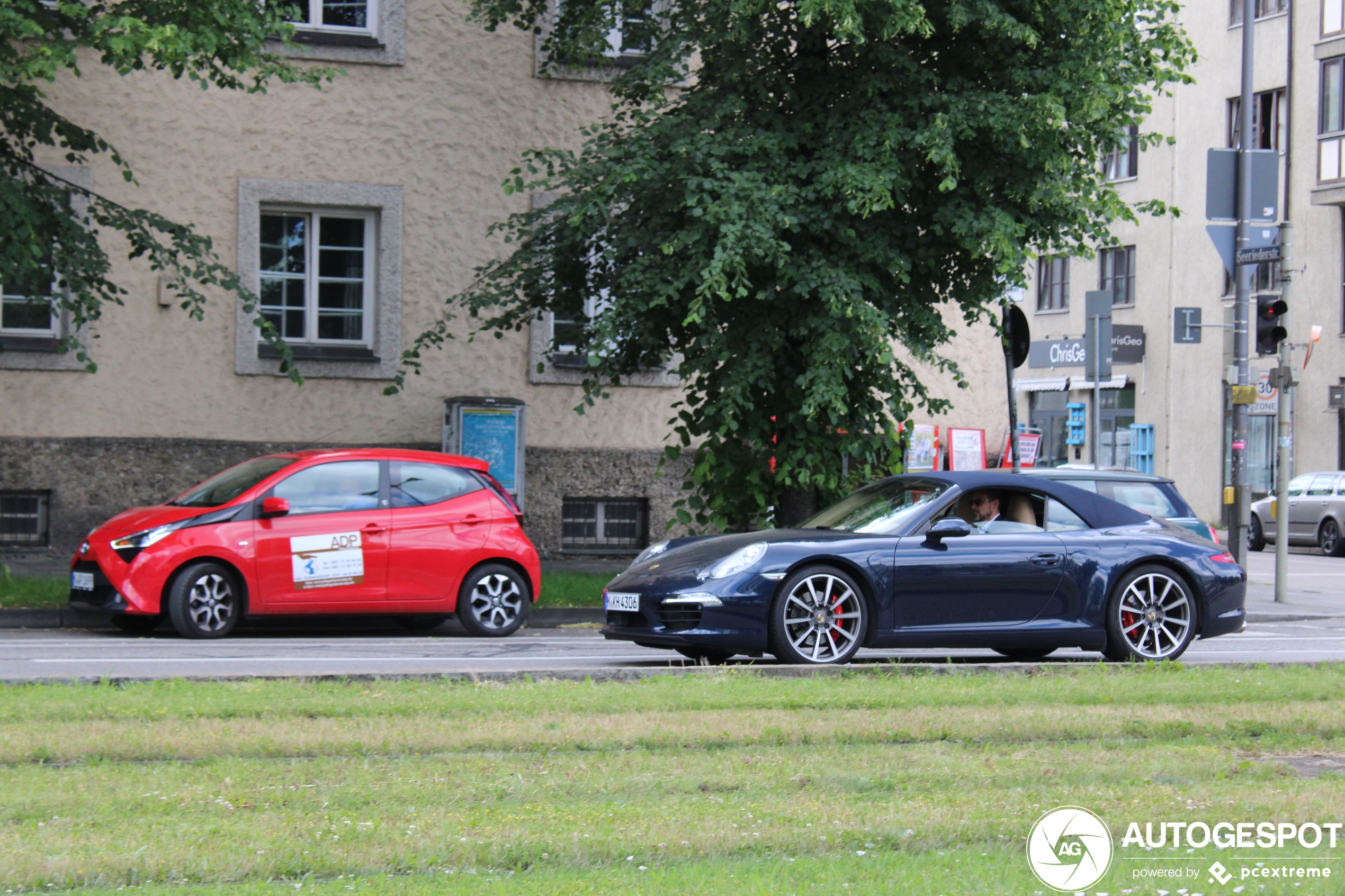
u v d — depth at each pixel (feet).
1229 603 73.26
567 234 107.76
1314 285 251.19
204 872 30.76
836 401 96.94
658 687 57.41
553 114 136.36
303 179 130.41
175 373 127.24
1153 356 292.20
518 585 92.68
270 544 85.87
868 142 96.68
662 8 116.16
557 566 129.70
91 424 125.08
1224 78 274.16
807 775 41.52
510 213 135.13
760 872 30.99
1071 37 98.58
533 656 76.84
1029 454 214.69
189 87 127.54
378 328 132.67
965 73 101.14
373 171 132.16
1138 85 105.29
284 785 39.45
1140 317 296.30
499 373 135.03
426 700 53.36
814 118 101.71
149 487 126.52
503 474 126.62
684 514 110.01
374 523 88.63
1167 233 289.12
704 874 30.83
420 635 93.97
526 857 32.37
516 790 39.14
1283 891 29.81
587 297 113.50
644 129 103.45
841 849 33.53
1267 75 263.90
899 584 67.77
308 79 100.83
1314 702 57.26
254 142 129.29
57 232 102.22
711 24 102.12
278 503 85.76
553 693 55.98
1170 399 286.87
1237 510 129.80
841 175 94.84
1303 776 43.06
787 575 66.54
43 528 125.08
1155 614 71.72
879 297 101.71
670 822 35.45
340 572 87.35
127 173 108.37
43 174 105.60
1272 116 263.70
